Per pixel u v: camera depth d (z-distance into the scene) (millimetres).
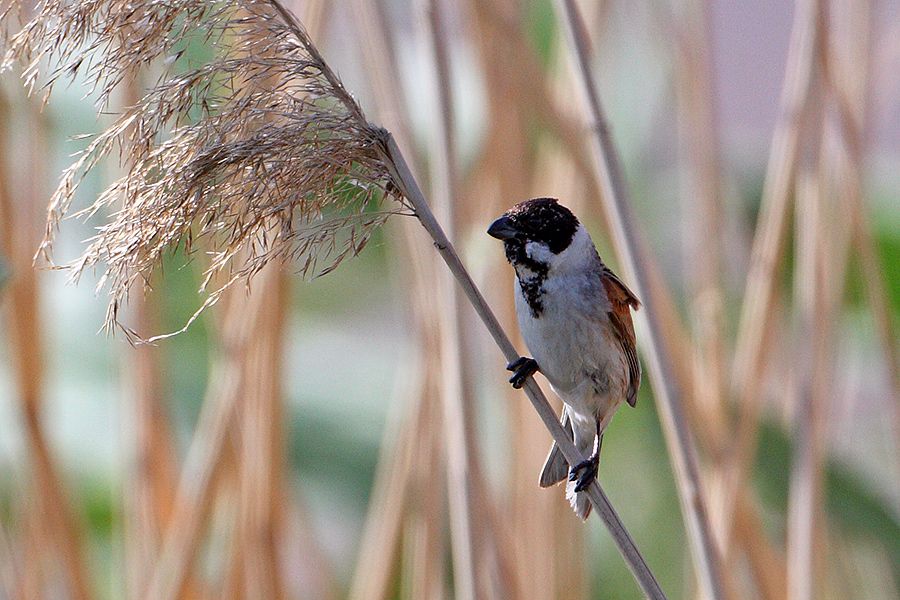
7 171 9016
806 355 9602
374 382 13172
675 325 9695
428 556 9414
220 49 5770
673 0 10664
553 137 9719
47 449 9445
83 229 10125
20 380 9281
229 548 9500
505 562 9102
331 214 5734
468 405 8352
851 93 10492
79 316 12438
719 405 9805
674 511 12945
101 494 11906
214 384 9641
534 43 12164
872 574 11602
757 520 9688
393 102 9031
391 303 14391
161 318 9797
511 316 10172
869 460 13461
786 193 9523
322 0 8914
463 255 8672
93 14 5438
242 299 9070
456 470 8320
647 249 9789
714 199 10453
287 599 9406
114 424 12055
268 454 9156
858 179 9977
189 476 9289
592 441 8727
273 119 5691
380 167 5820
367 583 9680
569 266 8219
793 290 12375
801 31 9617
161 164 5496
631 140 12484
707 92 10555
